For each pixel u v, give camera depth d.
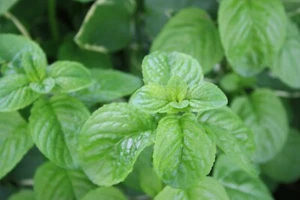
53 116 0.44
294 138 0.63
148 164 0.45
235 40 0.54
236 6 0.53
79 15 0.69
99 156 0.41
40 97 0.46
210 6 0.62
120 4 0.62
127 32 0.64
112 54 0.69
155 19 0.64
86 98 0.47
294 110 0.68
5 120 0.46
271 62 0.58
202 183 0.42
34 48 0.47
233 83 0.59
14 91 0.44
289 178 0.63
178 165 0.39
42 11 0.68
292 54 0.58
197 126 0.40
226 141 0.43
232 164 0.48
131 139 0.41
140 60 0.67
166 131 0.40
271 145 0.57
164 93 0.41
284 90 0.65
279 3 0.54
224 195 0.42
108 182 0.41
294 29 0.60
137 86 0.48
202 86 0.41
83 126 0.41
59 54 0.63
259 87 0.64
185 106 0.40
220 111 0.44
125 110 0.42
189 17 0.57
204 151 0.39
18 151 0.45
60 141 0.44
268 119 0.57
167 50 0.56
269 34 0.54
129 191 0.54
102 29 0.63
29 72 0.45
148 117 0.42
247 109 0.58
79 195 0.47
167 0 0.63
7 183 0.60
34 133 0.44
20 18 0.66
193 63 0.42
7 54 0.47
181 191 0.42
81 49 0.63
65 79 0.45
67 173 0.47
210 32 0.57
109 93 0.47
